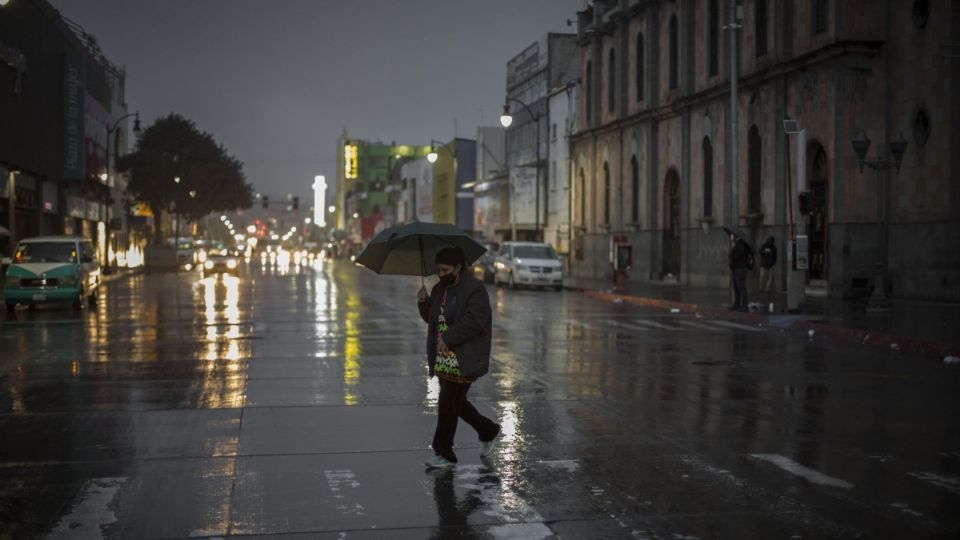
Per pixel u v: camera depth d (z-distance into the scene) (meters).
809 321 21.84
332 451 8.98
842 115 29.58
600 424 10.38
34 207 50.09
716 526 6.59
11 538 6.36
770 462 8.55
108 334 20.62
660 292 36.06
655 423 10.44
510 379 13.86
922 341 17.28
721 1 37.78
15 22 43.41
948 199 26.75
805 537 6.34
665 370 14.88
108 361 15.85
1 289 38.84
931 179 27.47
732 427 10.21
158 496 7.38
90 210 67.00
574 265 56.22
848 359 16.31
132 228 94.50
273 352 17.11
